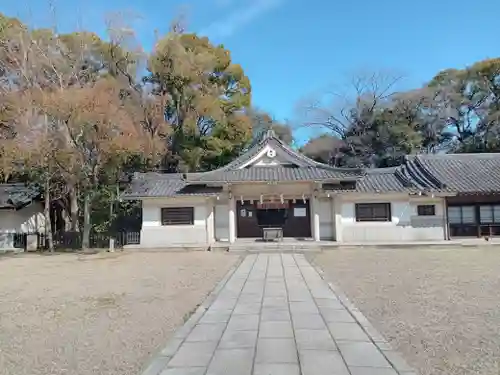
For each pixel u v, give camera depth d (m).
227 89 30.77
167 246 19.19
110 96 18.58
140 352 5.38
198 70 27.34
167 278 11.39
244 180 19.19
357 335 5.78
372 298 8.27
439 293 8.64
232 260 15.22
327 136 40.41
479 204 20.22
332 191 19.61
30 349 5.60
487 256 14.96
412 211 20.09
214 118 27.52
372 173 22.19
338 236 19.69
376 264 13.33
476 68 36.59
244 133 29.62
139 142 19.78
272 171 20.53
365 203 20.12
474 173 21.48
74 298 8.91
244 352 5.11
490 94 36.91
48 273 12.82
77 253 18.77
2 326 6.79
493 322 6.41
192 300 8.47
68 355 5.33
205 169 30.23
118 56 26.02
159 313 7.43
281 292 8.98
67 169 19.08
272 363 4.72
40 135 17.73
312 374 4.38
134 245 20.03
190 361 4.83
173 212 20.89
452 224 20.27
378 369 4.50
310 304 7.78
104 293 9.38
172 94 28.20
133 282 10.82
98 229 20.89
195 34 30.00
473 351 5.13
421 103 36.50
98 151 18.62
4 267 14.50
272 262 14.23
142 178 22.61
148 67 27.09
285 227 21.86
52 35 22.44
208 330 6.10
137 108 24.69
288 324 6.39
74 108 17.08
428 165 22.52
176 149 28.94
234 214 20.44
